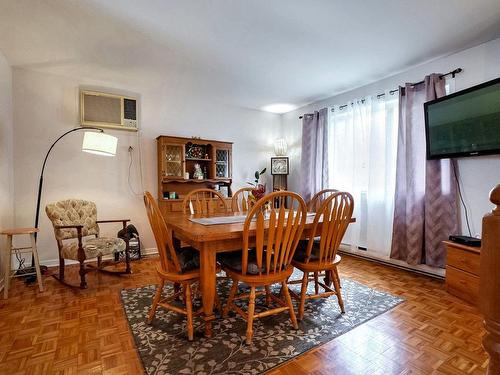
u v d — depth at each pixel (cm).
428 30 232
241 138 464
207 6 199
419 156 293
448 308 209
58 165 325
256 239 162
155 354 150
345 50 267
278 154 476
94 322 187
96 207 331
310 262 195
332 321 188
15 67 301
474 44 255
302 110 464
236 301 220
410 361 146
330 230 192
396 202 307
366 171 349
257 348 157
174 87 372
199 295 226
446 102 259
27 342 163
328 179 396
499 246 48
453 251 233
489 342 50
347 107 374
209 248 165
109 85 356
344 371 138
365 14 210
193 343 161
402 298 227
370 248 340
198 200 273
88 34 237
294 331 175
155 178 384
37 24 220
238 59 287
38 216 291
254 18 215
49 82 320
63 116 328
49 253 321
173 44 255
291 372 137
